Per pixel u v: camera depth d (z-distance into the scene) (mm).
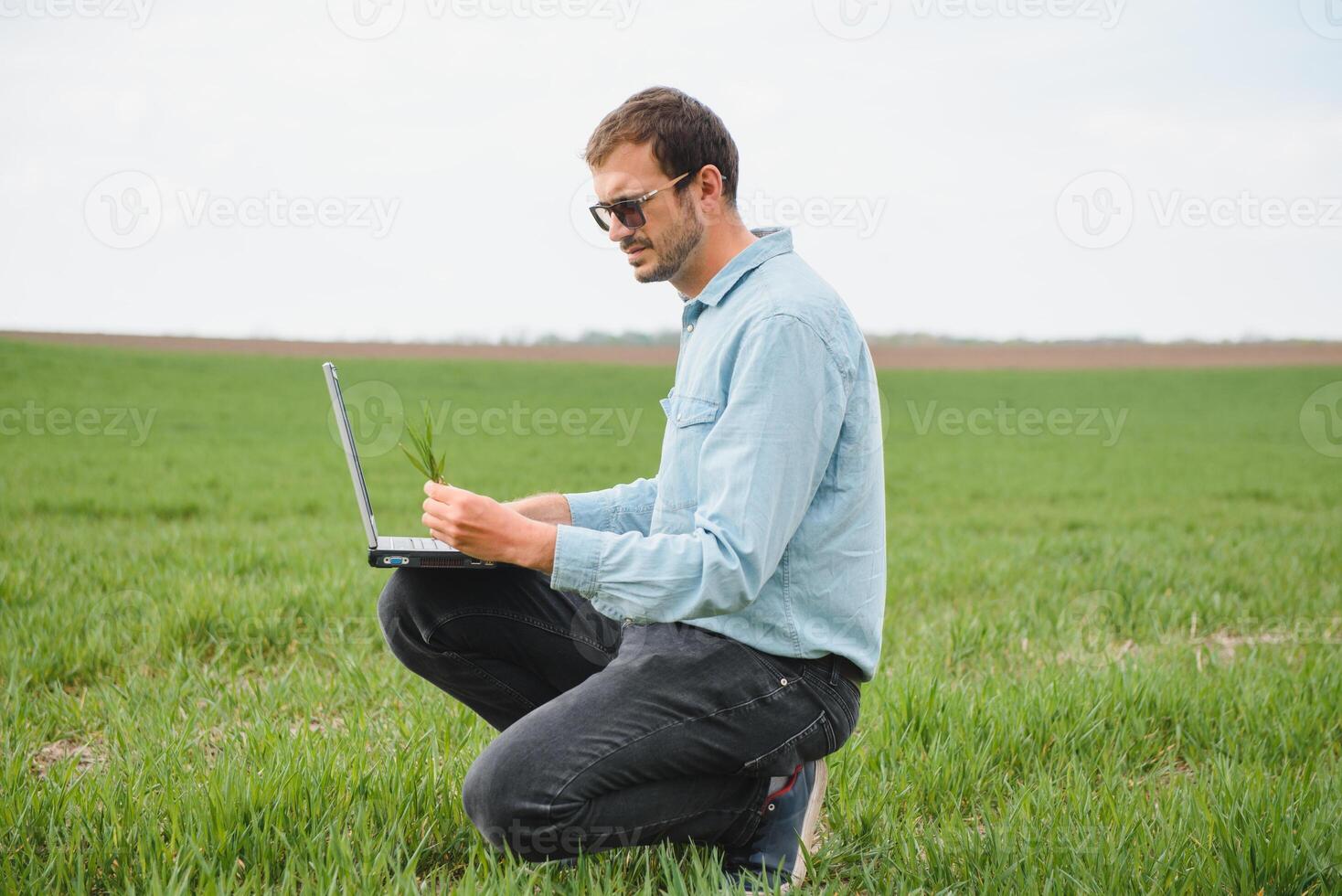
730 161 2852
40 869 2840
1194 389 45000
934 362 57031
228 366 40969
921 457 25031
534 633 3158
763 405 2572
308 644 5824
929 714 4234
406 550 2945
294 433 25422
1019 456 25656
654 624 2811
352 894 2648
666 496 2811
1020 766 4039
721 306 2787
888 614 7086
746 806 2865
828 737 2828
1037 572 8695
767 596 2713
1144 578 8359
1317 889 2945
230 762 3475
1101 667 5301
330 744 3791
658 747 2631
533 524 2549
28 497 13250
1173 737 4418
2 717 4352
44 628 5820
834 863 3178
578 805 2592
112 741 4031
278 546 9344
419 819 3186
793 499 2580
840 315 2723
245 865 2883
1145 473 22359
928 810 3621
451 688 3264
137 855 2879
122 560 8297
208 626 5910
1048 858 3033
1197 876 2928
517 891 2670
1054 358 59875
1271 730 4398
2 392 30781
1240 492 19031
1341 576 8797
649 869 2969
